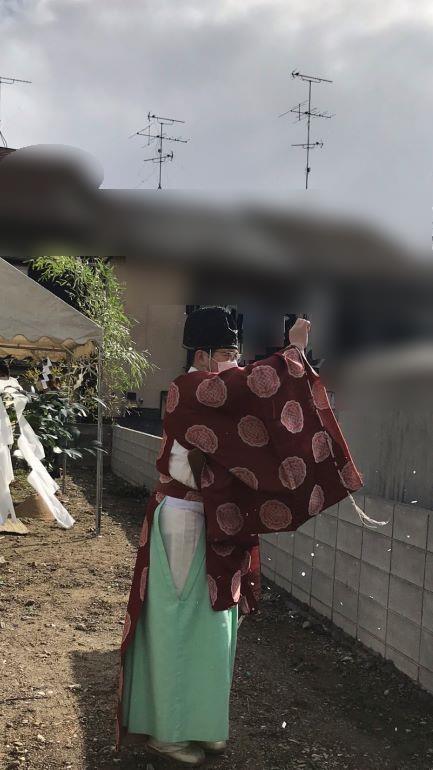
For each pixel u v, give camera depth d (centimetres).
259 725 304
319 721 309
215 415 254
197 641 260
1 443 612
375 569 372
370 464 397
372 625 375
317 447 259
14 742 282
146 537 270
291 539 477
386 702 324
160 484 274
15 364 1062
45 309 639
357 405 396
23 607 448
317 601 438
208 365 272
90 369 990
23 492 864
